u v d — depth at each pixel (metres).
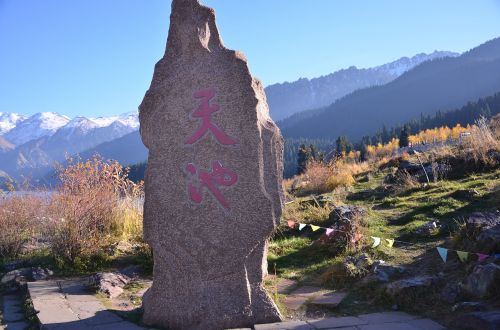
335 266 6.10
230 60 5.31
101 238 7.92
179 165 5.13
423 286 4.83
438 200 8.62
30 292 5.81
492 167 10.33
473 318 3.96
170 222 5.01
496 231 5.25
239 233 4.89
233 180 5.02
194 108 5.22
